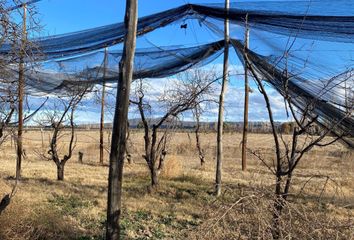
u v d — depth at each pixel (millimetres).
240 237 4285
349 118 6652
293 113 6082
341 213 8031
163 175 15133
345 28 6973
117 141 5898
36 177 15234
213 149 27797
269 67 7504
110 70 10539
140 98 13023
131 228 8648
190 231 4738
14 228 6680
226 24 9102
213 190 12500
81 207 10219
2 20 5184
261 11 7305
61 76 10352
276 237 4328
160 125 12922
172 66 10461
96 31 8750
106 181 14656
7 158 22984
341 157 19641
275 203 4488
